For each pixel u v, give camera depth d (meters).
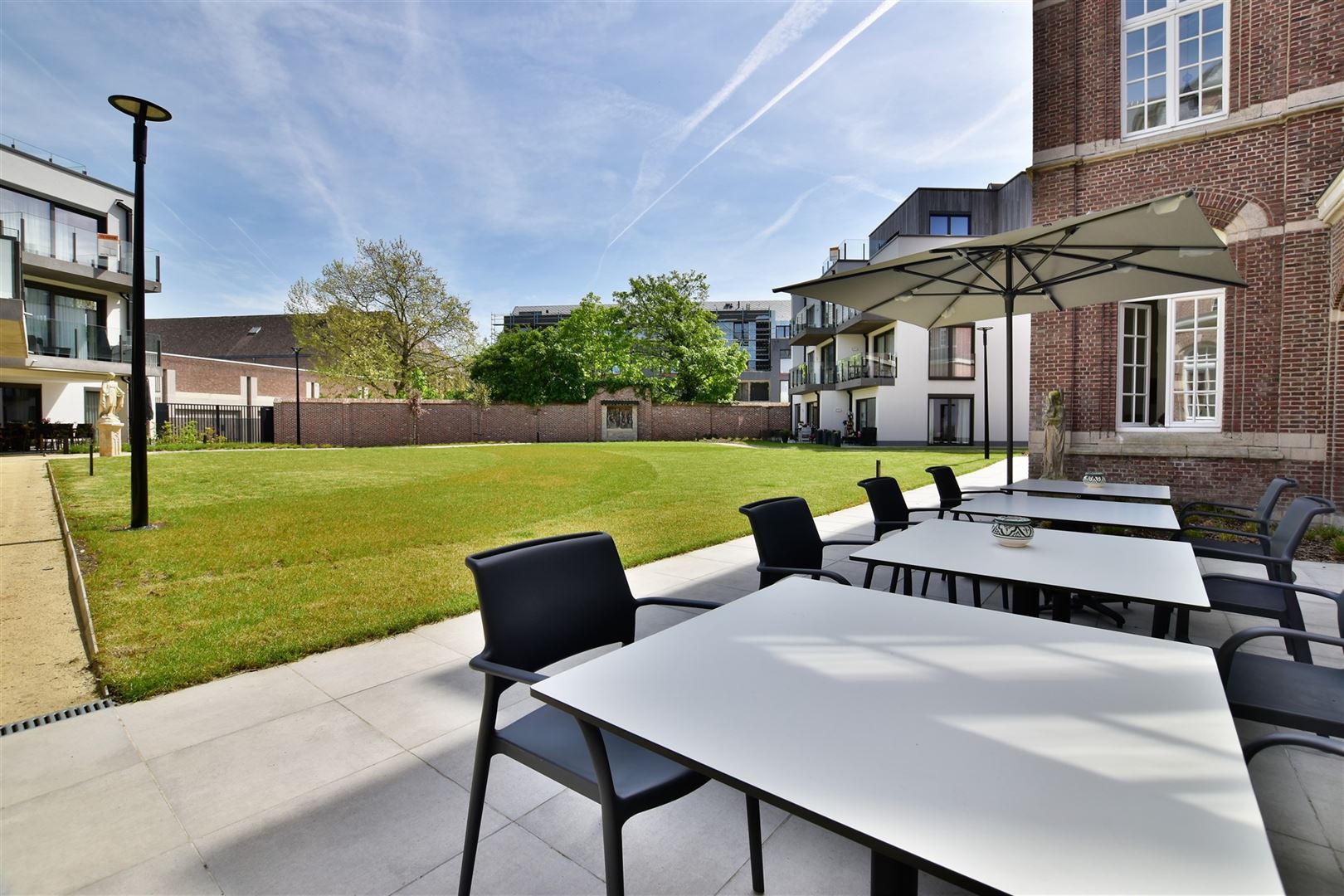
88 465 14.18
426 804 2.13
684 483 12.07
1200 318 7.55
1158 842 0.83
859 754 1.06
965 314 6.54
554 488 11.34
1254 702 1.92
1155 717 1.18
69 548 6.05
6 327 16.12
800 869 1.82
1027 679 1.36
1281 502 6.98
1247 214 7.09
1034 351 8.34
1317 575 4.95
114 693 2.98
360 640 3.74
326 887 1.74
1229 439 7.23
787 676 1.39
